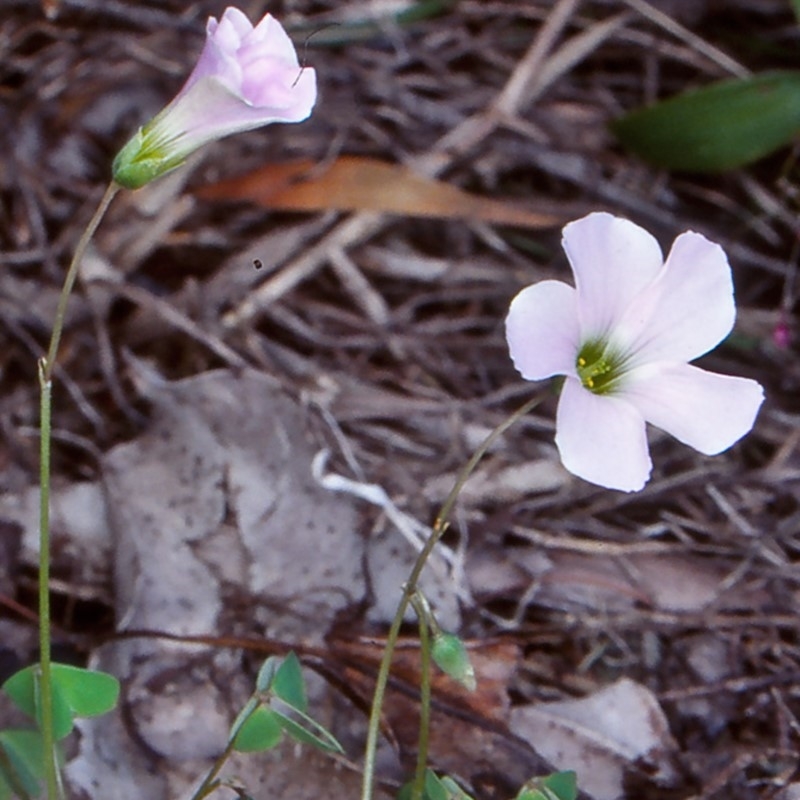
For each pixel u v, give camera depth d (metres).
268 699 0.34
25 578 0.38
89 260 0.41
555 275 0.42
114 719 0.37
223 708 0.37
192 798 0.35
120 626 0.37
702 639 0.39
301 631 0.38
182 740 0.37
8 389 0.40
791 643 0.39
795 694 0.38
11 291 0.40
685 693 0.38
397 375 0.41
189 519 0.38
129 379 0.40
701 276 0.35
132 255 0.41
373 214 0.42
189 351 0.41
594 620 0.39
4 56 0.42
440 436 0.40
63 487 0.38
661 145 0.42
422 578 0.38
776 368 0.42
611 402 0.34
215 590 0.38
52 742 0.33
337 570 0.38
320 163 0.42
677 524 0.40
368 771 0.34
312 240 0.42
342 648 0.38
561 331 0.34
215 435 0.39
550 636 0.39
